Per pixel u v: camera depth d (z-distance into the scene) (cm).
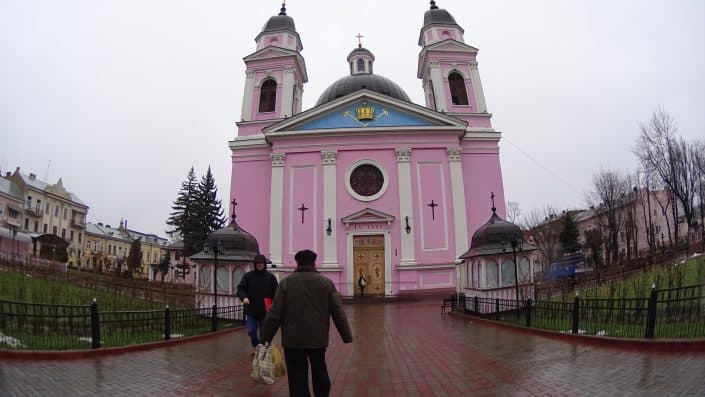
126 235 9519
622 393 560
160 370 762
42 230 6781
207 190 5084
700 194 4188
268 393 643
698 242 3000
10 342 851
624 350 809
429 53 3241
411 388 669
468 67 3250
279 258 2798
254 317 798
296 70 3369
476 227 2916
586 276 2606
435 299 2519
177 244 6006
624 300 994
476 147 3041
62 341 928
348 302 2570
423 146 2944
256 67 3275
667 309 869
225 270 1672
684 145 4269
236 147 3092
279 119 3123
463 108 3156
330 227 2814
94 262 6794
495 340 1077
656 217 6069
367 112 2991
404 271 2720
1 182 6166
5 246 3941
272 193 2902
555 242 5588
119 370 741
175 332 1209
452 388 656
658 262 2302
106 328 1098
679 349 753
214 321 1273
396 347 1056
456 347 1016
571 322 1120
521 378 685
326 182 2886
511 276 1680
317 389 501
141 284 2570
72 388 609
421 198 2877
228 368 810
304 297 511
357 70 3869
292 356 505
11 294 1582
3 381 612
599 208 5491
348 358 938
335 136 2952
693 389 547
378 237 2820
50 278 2245
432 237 2822
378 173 2939
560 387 615
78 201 7781
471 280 1814
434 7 3553
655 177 4481
